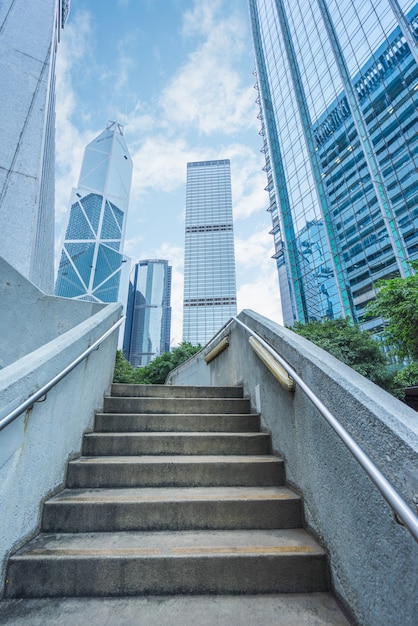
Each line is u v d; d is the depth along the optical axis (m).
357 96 32.41
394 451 1.16
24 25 6.04
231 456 2.70
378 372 12.87
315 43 39.22
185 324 104.75
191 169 128.50
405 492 1.07
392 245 26.34
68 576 1.54
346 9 34.53
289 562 1.62
